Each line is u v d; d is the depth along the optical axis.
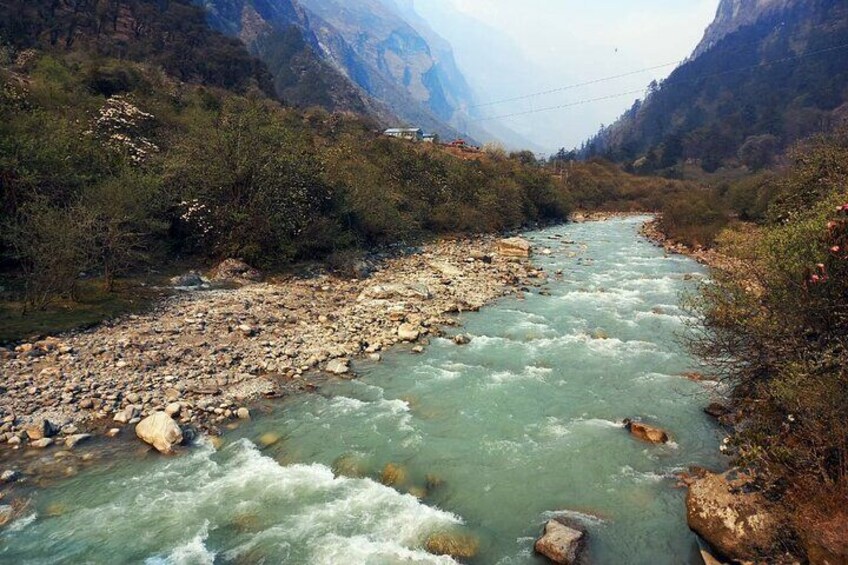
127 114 29.52
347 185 31.17
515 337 18.17
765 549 7.14
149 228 22.42
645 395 13.66
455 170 48.00
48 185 19.45
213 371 13.84
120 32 86.19
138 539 8.00
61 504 8.66
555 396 13.55
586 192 88.31
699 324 19.30
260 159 25.34
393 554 7.90
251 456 10.38
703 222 44.44
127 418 11.17
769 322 9.27
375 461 10.41
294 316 18.70
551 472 10.22
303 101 156.88
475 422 12.14
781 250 9.39
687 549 8.08
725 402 12.82
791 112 167.88
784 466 7.65
